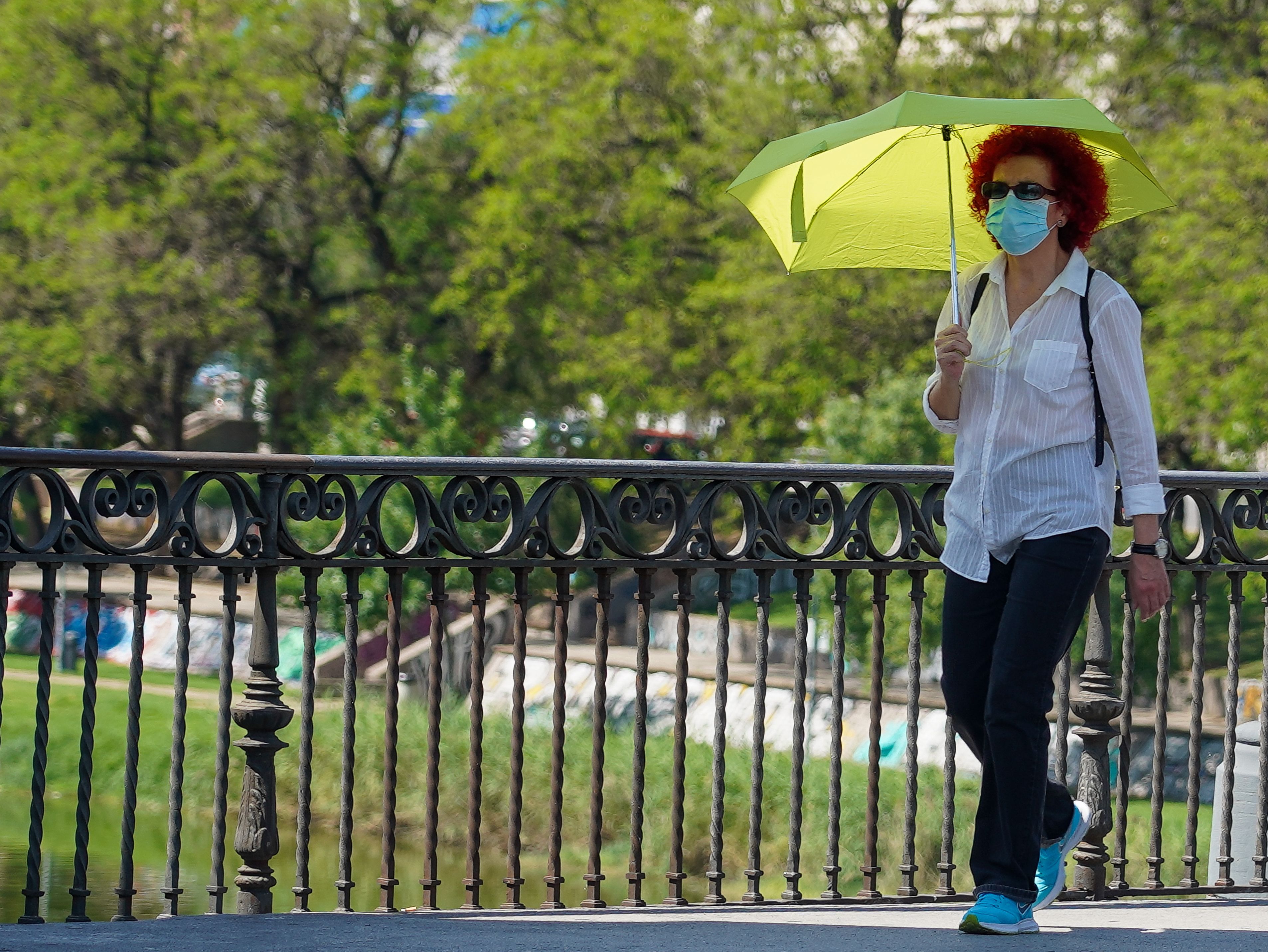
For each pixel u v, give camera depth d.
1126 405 13.19
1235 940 13.95
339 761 84.19
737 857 71.94
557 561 15.95
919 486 21.62
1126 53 92.38
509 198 108.75
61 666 125.62
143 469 14.02
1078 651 74.06
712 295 100.94
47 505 128.00
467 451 96.88
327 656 103.44
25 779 94.44
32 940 12.78
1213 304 80.75
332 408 125.12
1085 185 13.10
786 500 16.89
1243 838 21.67
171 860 14.80
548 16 116.00
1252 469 85.00
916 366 93.50
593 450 116.00
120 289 113.00
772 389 98.00
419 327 121.50
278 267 121.81
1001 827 13.70
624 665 96.94
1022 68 95.06
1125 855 17.92
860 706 82.62
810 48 102.19
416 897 65.06
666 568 16.42
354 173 121.75
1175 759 69.12
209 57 118.31
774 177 15.12
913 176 15.37
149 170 117.94
